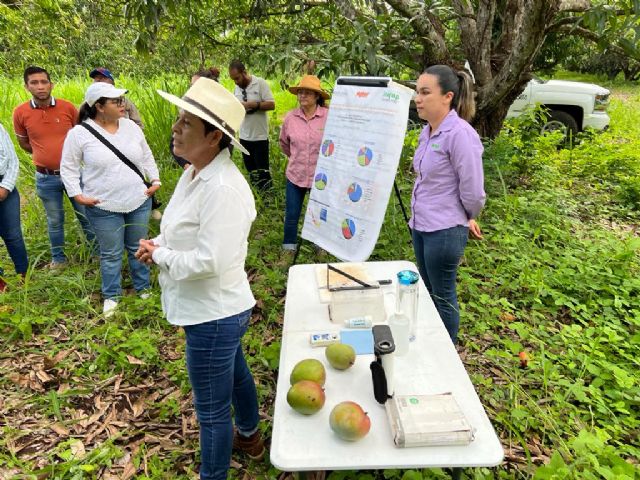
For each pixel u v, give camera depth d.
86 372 3.00
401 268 2.81
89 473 2.32
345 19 5.05
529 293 3.80
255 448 2.32
